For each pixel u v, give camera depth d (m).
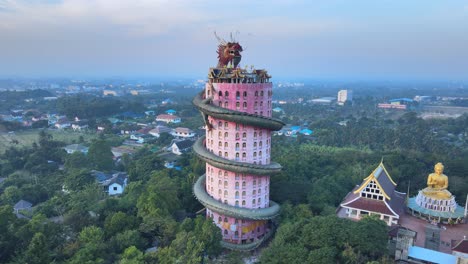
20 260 82.75
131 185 146.00
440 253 93.19
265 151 109.00
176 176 148.38
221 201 108.75
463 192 142.38
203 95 113.50
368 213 116.12
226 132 103.94
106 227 106.75
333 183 142.50
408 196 137.12
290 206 117.19
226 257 99.00
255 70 104.62
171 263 82.81
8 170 198.12
